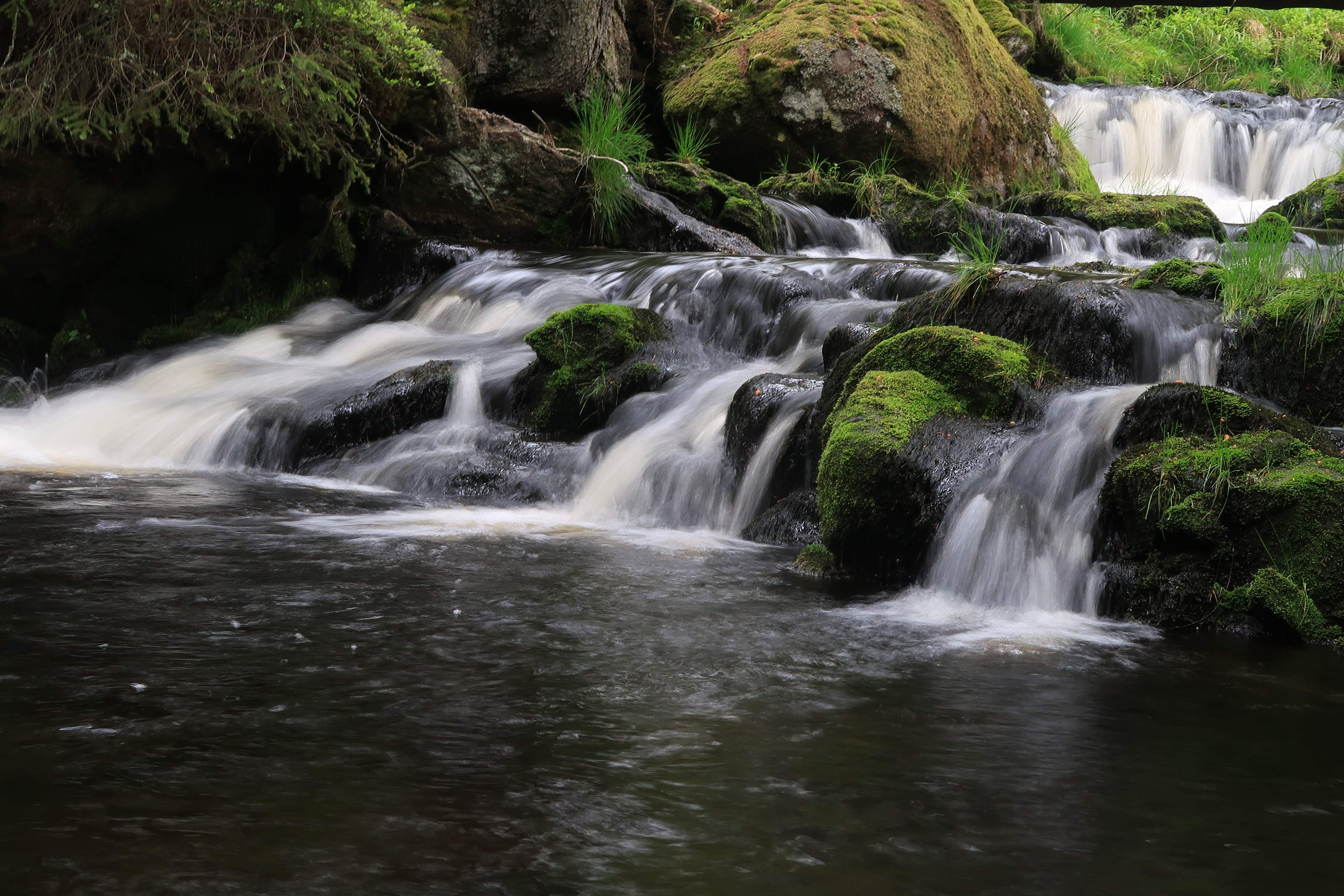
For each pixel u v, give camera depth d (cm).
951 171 1480
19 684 362
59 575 499
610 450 757
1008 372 599
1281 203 1484
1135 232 1312
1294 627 473
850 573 573
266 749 317
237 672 381
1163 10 2552
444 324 1069
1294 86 2256
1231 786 314
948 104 1466
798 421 670
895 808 293
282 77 1007
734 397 722
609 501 721
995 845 274
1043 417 584
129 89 998
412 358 973
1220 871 264
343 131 1116
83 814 273
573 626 452
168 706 347
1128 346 633
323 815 278
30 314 1143
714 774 311
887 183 1364
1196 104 1845
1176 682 411
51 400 1009
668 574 551
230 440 857
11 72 998
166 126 1057
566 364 830
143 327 1168
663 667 405
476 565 551
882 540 564
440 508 709
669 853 264
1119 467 523
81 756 307
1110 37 2398
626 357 835
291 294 1172
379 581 510
